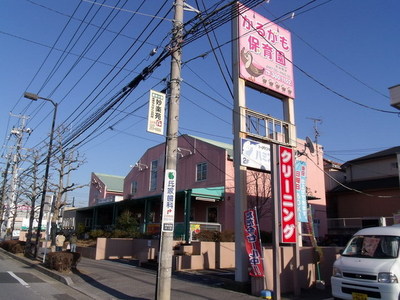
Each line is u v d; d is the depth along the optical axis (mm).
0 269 15602
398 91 13602
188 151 26734
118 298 10148
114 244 20969
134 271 14797
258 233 10086
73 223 41250
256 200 22031
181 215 26531
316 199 24953
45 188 19547
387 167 28547
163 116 9891
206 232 18750
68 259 14305
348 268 8742
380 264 8312
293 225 10320
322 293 10633
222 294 10203
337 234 24781
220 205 22875
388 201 26719
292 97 14633
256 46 13570
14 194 45312
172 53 10094
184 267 15266
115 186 41812
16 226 57406
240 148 11859
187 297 9867
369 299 8133
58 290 11273
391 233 9211
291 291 10758
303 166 13797
